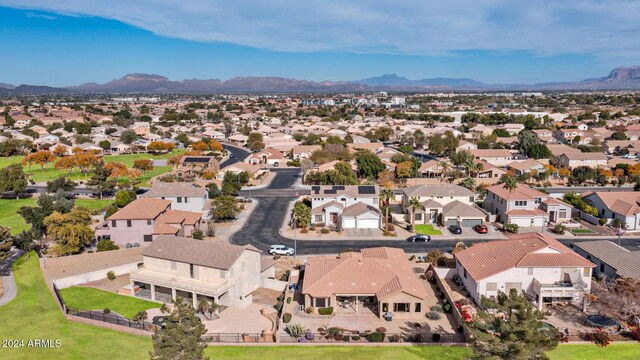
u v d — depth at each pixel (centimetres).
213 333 4631
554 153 14338
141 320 4853
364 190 8925
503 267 5191
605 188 11550
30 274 6112
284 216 9150
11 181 10050
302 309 5194
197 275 5416
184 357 3253
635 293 4631
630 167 12394
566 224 8494
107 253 6738
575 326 4741
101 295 5606
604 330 4612
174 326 3319
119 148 17500
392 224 8375
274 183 12412
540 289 5009
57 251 6569
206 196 9281
